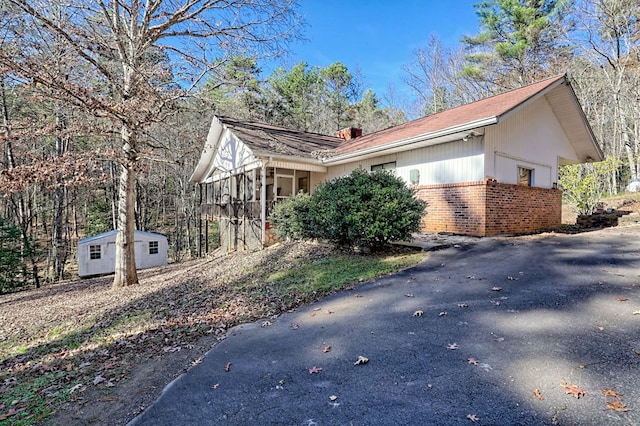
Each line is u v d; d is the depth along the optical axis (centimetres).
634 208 1245
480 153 945
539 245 743
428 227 1071
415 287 510
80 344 484
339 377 276
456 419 211
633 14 1795
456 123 955
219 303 582
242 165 1412
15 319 724
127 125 837
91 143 1522
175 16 952
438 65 2956
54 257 1944
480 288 474
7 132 803
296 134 1642
